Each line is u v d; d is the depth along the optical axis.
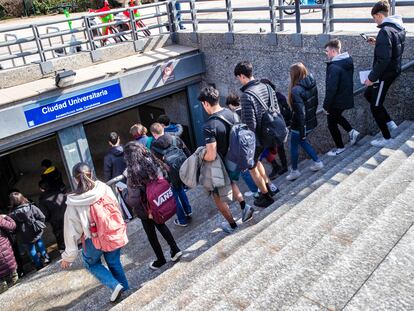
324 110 5.68
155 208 4.09
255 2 14.63
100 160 13.40
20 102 7.17
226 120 4.05
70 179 8.10
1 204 11.49
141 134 6.04
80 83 7.70
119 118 13.59
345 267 2.46
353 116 6.53
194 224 5.81
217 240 4.68
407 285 2.23
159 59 8.70
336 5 6.38
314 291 2.31
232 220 4.62
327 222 3.38
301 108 5.08
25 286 5.33
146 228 4.40
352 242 2.82
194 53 9.20
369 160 4.68
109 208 3.73
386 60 4.67
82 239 3.82
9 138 7.24
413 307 2.08
